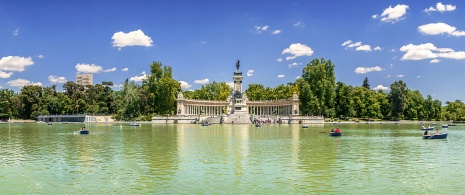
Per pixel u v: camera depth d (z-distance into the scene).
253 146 53.44
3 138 68.75
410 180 30.77
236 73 171.38
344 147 52.38
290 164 37.88
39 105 185.88
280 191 27.45
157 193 27.03
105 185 29.30
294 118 145.00
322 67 155.00
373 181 30.42
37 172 34.19
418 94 193.62
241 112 165.75
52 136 73.50
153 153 45.81
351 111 164.75
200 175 32.56
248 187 28.55
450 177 31.91
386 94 184.62
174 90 166.12
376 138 67.88
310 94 152.50
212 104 177.62
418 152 47.22
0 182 30.45
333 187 28.52
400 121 174.88
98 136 73.25
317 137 69.69
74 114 183.75
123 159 41.03
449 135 79.12
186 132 86.06
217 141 61.38
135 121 161.75
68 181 30.64
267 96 188.12
